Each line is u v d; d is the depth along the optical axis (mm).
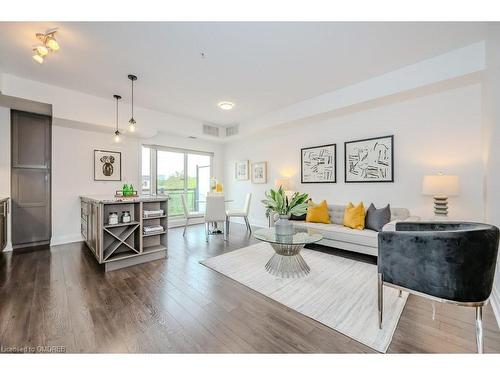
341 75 3092
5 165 3457
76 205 4039
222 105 4254
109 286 2289
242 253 3398
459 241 1347
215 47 2426
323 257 3154
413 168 3273
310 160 4562
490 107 2148
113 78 3148
